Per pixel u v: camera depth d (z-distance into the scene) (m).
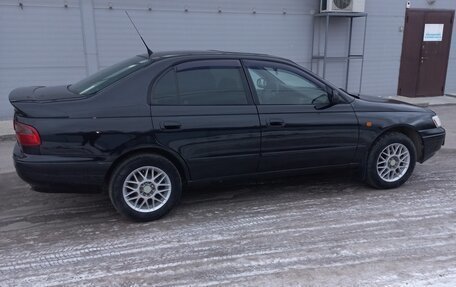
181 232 4.00
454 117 9.72
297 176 5.04
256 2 9.93
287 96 4.55
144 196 4.14
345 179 5.49
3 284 3.16
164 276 3.26
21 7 8.22
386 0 11.15
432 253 3.60
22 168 3.79
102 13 8.77
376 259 3.50
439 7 11.77
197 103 4.20
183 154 4.17
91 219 4.32
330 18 10.70
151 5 9.09
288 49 10.50
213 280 3.21
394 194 4.96
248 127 4.30
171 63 4.18
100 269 3.36
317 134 4.60
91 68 8.95
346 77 11.25
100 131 3.85
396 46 11.60
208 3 9.52
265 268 3.37
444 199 4.80
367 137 4.83
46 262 3.47
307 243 3.77
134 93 4.02
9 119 8.65
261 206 4.62
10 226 4.16
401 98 11.89
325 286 3.13
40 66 8.60
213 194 4.98
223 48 9.91
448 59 12.27
